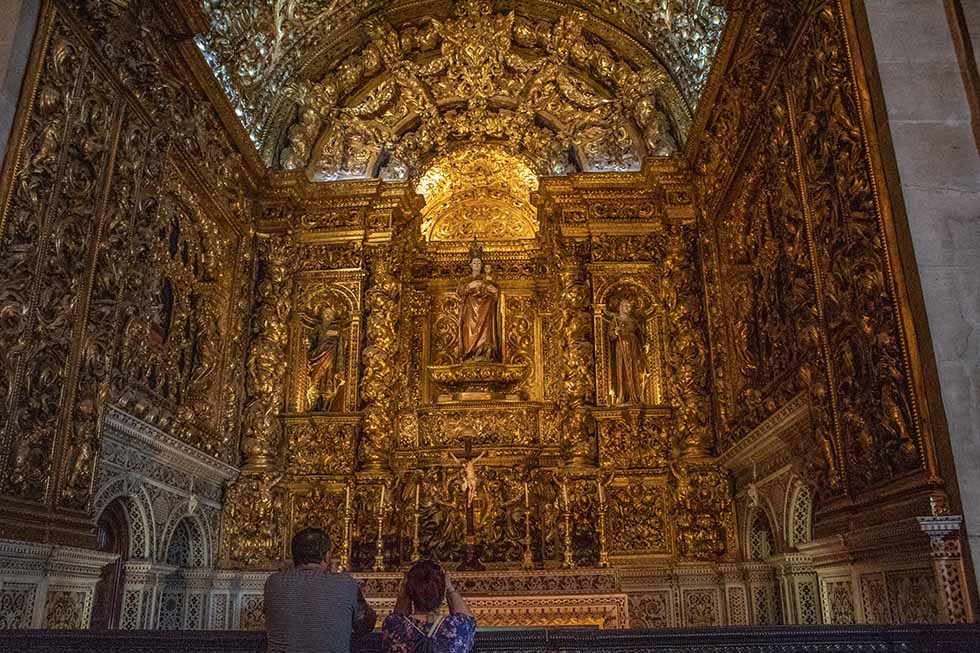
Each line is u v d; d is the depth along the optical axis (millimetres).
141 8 9875
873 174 7312
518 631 5336
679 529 13141
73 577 8023
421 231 17406
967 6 7453
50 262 8008
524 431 14641
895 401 6945
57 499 7926
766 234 11133
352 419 14016
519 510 13875
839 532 7918
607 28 16047
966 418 6258
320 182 15289
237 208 14039
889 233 7094
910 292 6809
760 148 11211
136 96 9836
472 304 15664
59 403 8070
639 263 15039
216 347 13062
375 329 14664
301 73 15867
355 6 15617
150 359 10688
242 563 12750
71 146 8445
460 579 11266
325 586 4367
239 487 13117
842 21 7914
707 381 14000
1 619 6934
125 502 9961
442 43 16391
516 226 17703
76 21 8555
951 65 7336
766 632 5262
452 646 4145
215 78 12305
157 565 10492
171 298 11453
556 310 15562
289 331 14609
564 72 16594
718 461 13320
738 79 11836
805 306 9312
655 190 15391
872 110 7457
